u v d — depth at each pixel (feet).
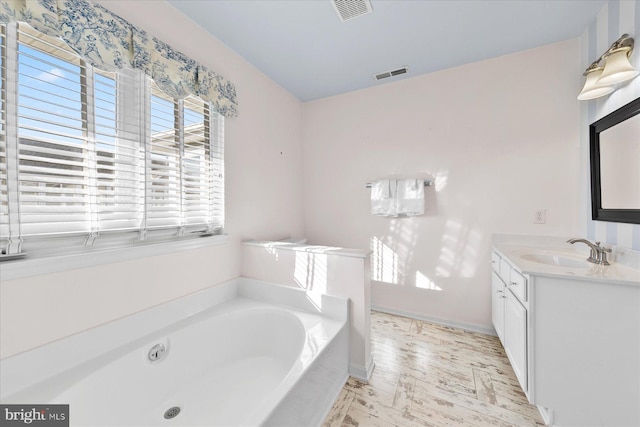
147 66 4.56
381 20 5.65
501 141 7.12
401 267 8.46
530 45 6.62
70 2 3.59
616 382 4.00
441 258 7.91
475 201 7.45
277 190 8.48
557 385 4.25
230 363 5.61
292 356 5.36
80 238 3.97
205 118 6.07
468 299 7.61
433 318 8.05
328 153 9.55
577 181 6.37
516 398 4.93
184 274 5.50
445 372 5.69
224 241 6.43
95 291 4.07
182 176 5.43
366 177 8.94
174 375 4.80
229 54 6.57
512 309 5.22
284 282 6.37
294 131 9.45
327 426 4.32
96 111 4.16
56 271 3.65
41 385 3.47
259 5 5.18
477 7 5.30
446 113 7.75
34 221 3.47
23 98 3.48
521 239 6.92
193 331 5.14
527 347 4.50
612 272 4.25
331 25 5.79
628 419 3.95
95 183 4.09
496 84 7.14
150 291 4.86
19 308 3.33
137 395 4.24
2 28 3.24
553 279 4.23
